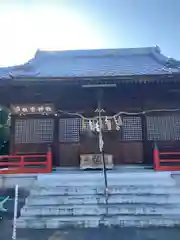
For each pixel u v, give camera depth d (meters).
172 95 11.76
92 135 12.18
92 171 10.80
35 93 11.38
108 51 18.03
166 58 15.36
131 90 11.27
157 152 10.75
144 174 9.96
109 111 12.24
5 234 7.48
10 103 11.92
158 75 10.13
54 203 8.82
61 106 12.21
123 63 16.14
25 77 10.13
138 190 9.16
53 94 11.55
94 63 16.59
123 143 12.15
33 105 12.03
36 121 12.36
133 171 10.45
